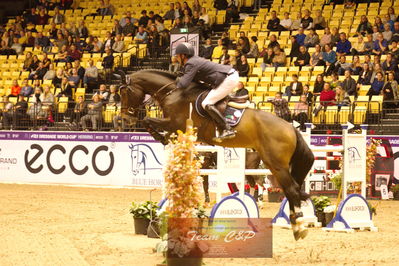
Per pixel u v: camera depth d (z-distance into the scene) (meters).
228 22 26.44
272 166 9.34
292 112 18.81
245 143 9.52
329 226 11.62
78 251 9.15
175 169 8.01
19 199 16.28
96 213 13.62
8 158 21.48
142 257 8.82
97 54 25.78
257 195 14.73
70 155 20.48
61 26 27.91
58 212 13.74
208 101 9.41
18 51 28.09
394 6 23.70
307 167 9.59
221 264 8.46
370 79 20.03
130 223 12.10
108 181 19.86
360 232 11.48
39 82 24.22
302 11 25.16
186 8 25.77
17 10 33.06
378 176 17.47
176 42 21.94
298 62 22.00
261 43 23.98
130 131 20.08
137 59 24.97
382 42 21.38
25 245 9.55
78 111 20.88
